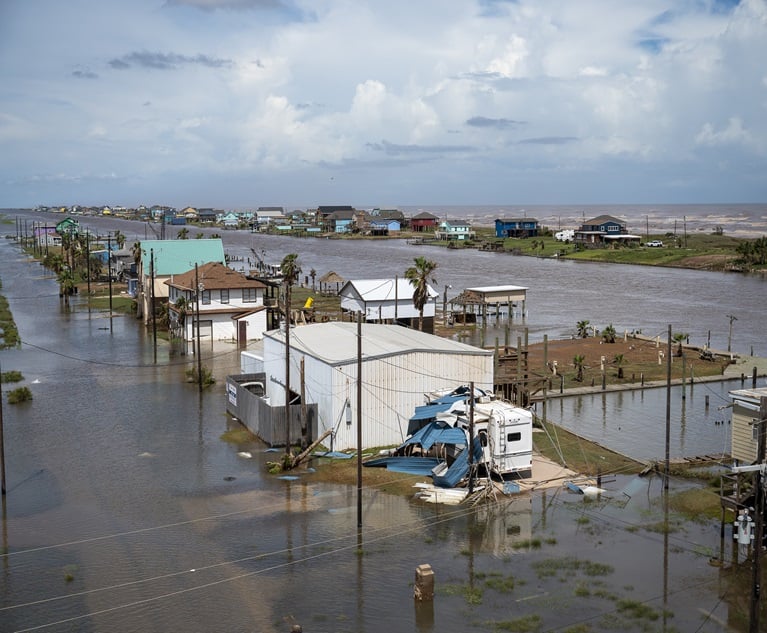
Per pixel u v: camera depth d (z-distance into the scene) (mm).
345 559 28344
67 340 78812
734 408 30875
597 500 34531
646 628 23391
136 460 40125
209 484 36469
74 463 39625
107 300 110750
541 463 39656
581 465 39469
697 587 26141
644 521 32094
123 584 26391
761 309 102875
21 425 46844
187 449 42031
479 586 26188
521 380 46312
